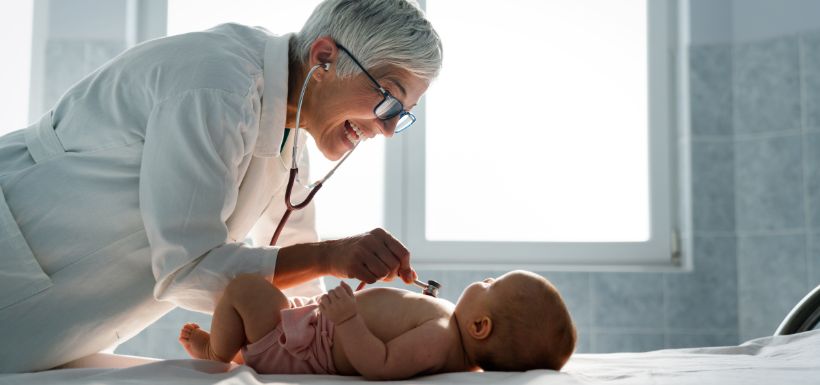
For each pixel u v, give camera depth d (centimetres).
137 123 139
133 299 141
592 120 378
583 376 123
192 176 134
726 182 367
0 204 136
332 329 138
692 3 375
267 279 140
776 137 361
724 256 364
